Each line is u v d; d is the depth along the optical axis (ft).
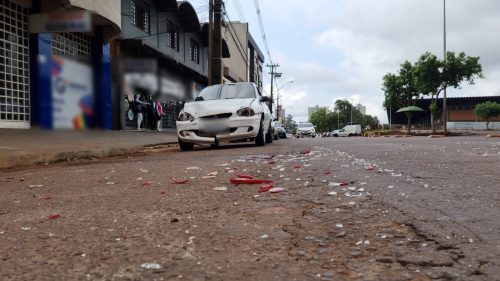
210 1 63.16
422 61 105.50
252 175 15.52
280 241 7.39
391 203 10.14
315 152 26.61
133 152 32.30
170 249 7.07
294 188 12.57
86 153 26.66
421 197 10.80
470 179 13.73
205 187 13.15
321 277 5.76
